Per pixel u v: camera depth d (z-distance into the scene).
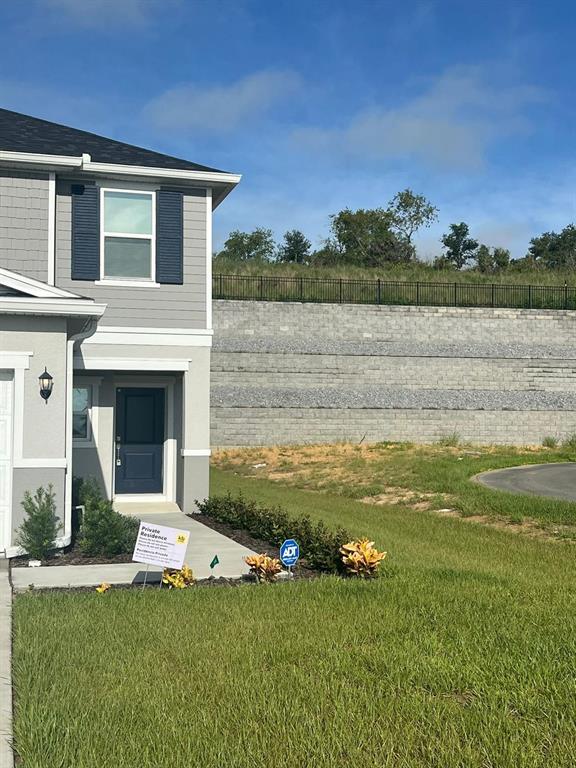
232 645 6.64
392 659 6.29
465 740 4.79
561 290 43.16
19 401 11.18
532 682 5.83
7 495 11.16
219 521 14.84
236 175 16.03
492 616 7.74
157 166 15.61
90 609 7.84
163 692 5.51
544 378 37.38
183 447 16.25
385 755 4.58
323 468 27.00
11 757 4.58
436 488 20.28
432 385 36.38
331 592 8.71
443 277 46.56
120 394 17.72
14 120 17.33
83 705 5.25
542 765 4.48
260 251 68.62
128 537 11.41
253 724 4.97
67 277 15.38
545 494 19.50
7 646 6.73
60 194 15.36
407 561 11.21
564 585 9.59
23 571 10.21
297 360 35.06
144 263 15.89
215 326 35.09
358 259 62.69
